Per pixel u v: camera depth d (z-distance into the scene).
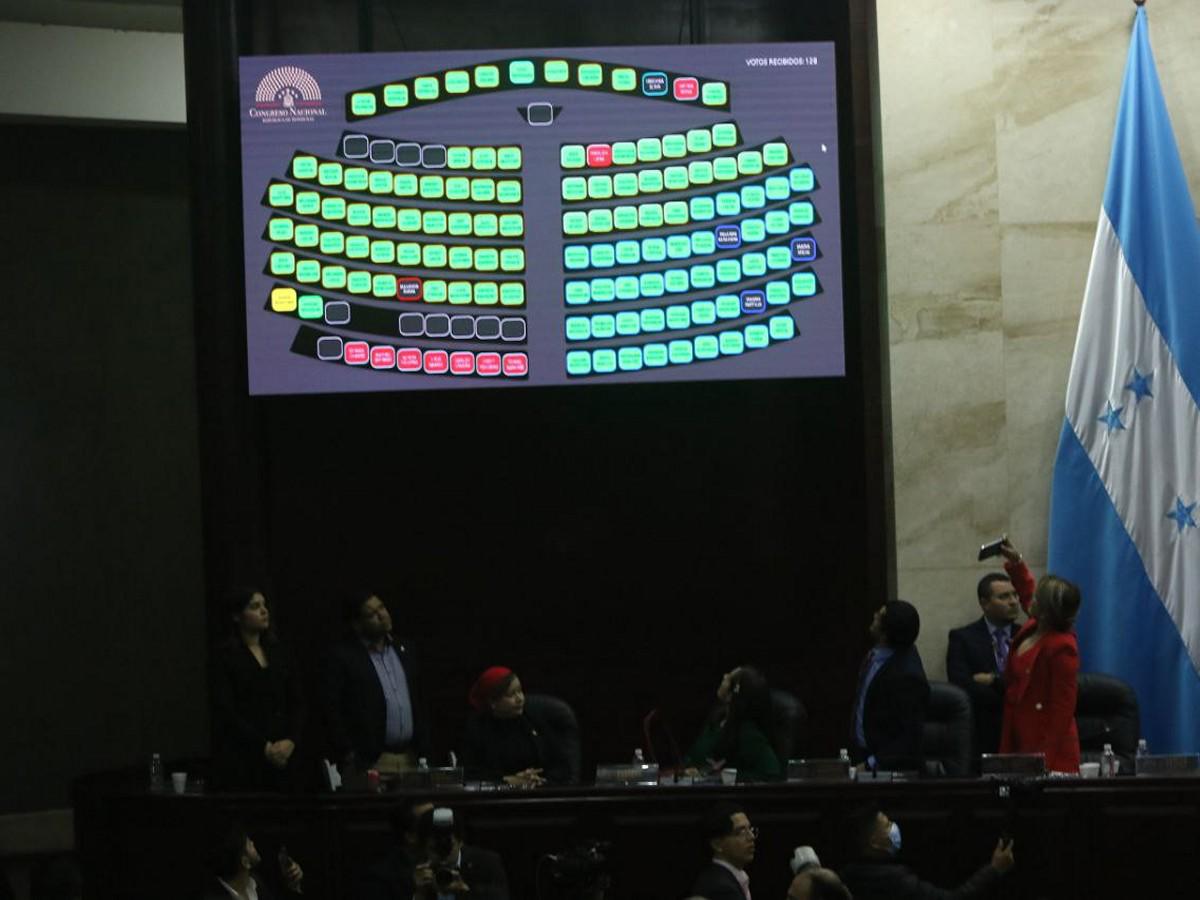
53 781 18.70
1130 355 14.62
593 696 15.49
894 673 12.49
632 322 14.83
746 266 14.87
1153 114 14.80
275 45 15.28
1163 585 14.45
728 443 15.66
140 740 19.20
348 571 15.45
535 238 14.78
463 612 15.52
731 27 15.57
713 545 15.62
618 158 14.84
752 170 14.87
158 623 19.34
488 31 15.45
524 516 15.60
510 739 13.08
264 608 13.40
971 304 15.06
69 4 18.11
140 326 19.36
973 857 12.16
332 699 13.19
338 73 14.73
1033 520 15.05
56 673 18.77
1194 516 14.45
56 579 18.80
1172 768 12.49
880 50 15.10
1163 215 14.69
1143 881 12.11
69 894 9.45
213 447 14.89
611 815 12.31
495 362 14.77
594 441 15.61
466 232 14.76
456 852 10.95
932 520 15.01
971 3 15.14
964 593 14.98
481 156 14.78
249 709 13.18
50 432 18.83
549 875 10.39
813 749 15.38
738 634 15.59
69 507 18.91
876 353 15.30
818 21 15.59
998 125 15.13
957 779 12.27
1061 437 14.74
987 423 15.05
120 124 18.97
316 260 14.70
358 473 15.48
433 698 15.41
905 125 15.09
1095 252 14.80
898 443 15.01
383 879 11.44
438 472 15.55
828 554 15.52
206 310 14.92
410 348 14.74
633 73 14.85
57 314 18.94
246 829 12.45
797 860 10.01
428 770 12.67
